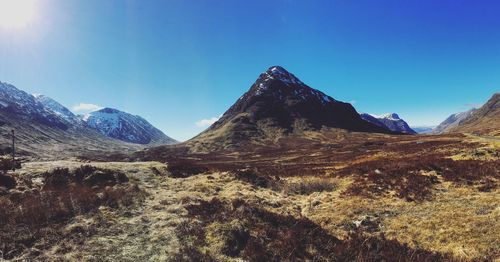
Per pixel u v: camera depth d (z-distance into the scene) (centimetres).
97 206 2147
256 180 3500
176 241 1661
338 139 19162
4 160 3384
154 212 2120
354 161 5406
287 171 4450
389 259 1511
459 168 2916
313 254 1603
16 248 1515
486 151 3659
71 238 1653
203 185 3122
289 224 1948
